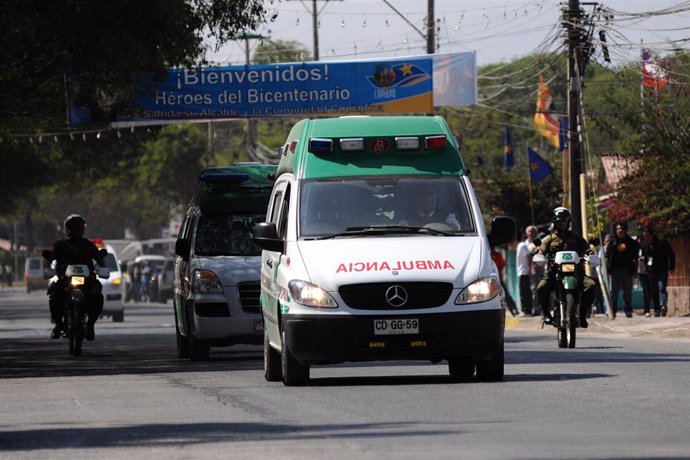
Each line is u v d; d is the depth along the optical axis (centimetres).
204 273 4769
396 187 3469
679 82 7781
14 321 10225
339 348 3195
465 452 2045
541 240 5059
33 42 6056
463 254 3275
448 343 3194
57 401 3183
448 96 8431
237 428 2450
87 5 5431
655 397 2850
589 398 2847
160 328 8550
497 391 3048
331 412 2689
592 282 4997
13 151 12219
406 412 2644
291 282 3266
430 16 9125
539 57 9550
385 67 8425
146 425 2556
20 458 2122
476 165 15500
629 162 8131
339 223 3406
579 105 7794
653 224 7756
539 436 2223
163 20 5553
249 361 4756
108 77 6322
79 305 5256
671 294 8019
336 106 8419
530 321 7288
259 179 4972
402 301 3192
